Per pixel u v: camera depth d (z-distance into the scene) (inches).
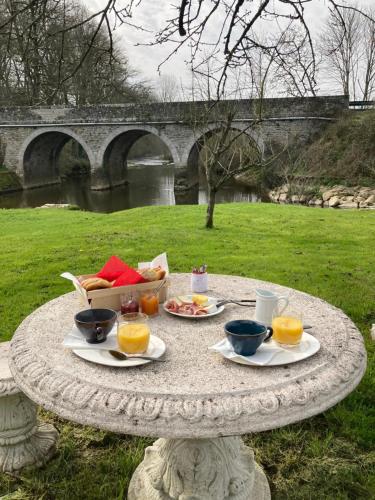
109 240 349.1
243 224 408.2
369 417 130.0
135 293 104.8
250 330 85.5
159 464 102.0
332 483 107.6
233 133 1013.2
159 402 70.6
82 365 81.7
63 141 1311.5
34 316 106.0
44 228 414.9
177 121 1053.2
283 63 159.9
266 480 107.3
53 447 120.1
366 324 190.5
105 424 70.0
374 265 278.2
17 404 112.5
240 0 122.2
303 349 85.4
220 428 68.4
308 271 263.7
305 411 72.6
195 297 111.4
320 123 989.2
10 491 107.8
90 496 104.6
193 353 86.7
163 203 944.9
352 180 880.3
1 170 1183.6
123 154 1294.3
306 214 465.7
